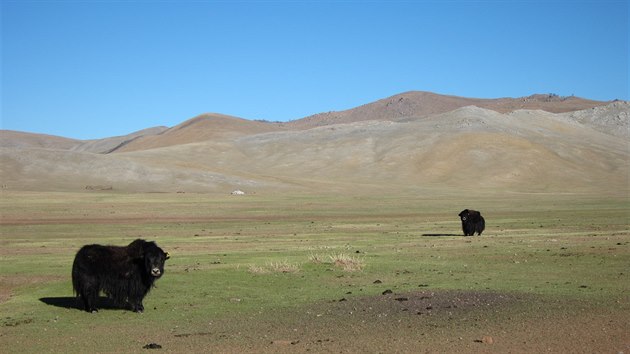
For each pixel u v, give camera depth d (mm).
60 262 27625
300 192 119562
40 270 24656
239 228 50625
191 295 19406
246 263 26172
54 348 13867
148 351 13453
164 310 17562
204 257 29031
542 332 14273
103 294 19438
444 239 37906
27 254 31625
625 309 16422
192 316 16844
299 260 26734
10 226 51875
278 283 21406
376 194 116062
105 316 16891
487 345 13320
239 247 34594
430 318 15938
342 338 14180
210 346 13805
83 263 17141
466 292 19219
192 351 13430
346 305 17750
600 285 20188
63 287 20312
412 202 88875
